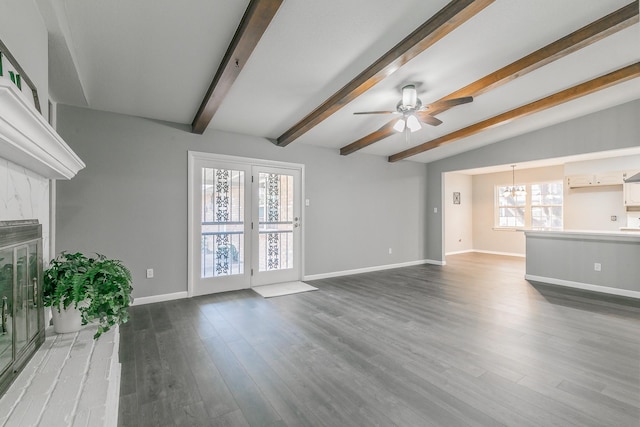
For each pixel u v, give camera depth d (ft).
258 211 15.80
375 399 6.28
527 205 26.37
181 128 13.53
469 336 9.42
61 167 5.98
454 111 14.69
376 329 10.02
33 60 5.83
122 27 7.56
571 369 7.41
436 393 6.47
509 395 6.38
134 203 12.43
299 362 7.82
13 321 4.75
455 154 21.81
